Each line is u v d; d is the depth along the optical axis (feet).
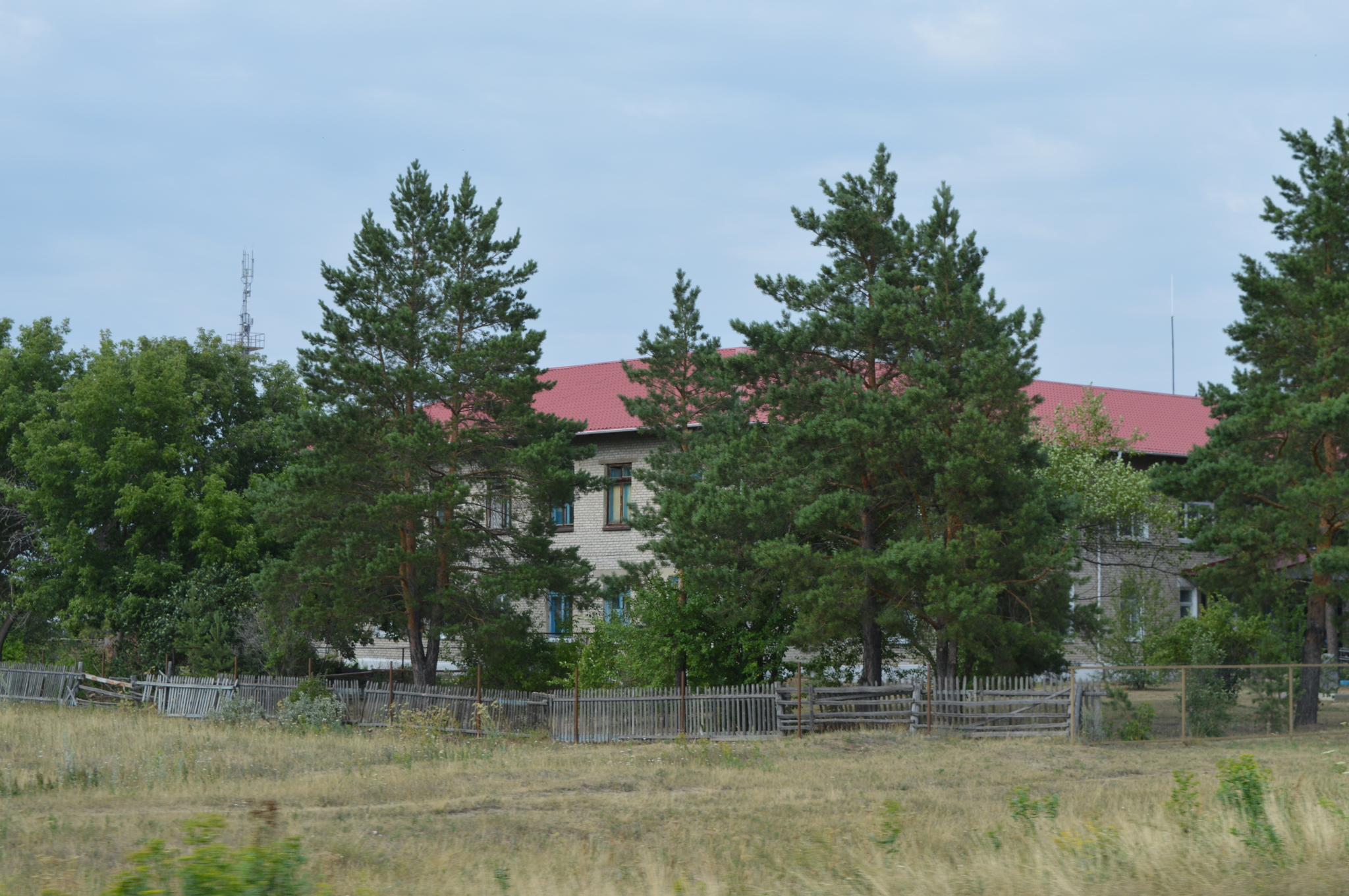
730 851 52.06
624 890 41.01
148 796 68.39
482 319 123.13
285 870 30.48
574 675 122.11
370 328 117.60
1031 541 99.86
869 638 107.96
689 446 127.44
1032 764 84.43
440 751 94.38
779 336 104.22
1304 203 109.70
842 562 100.07
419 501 112.06
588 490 124.98
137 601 142.92
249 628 135.23
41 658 171.63
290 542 142.31
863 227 107.24
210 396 165.48
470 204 124.57
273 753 90.07
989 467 96.43
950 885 36.29
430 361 119.75
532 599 122.42
